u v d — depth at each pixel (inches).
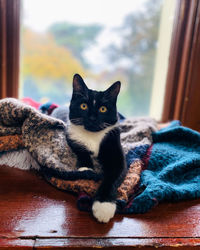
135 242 21.4
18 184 29.5
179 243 21.6
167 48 57.5
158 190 25.8
